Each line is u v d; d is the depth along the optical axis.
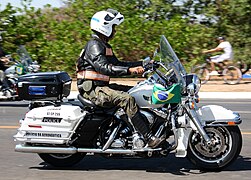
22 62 27.78
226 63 37.00
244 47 41.03
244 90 33.50
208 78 36.31
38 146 12.79
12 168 13.41
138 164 13.64
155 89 12.22
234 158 12.69
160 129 12.34
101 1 42.25
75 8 41.84
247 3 40.50
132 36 39.31
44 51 39.41
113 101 12.30
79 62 12.77
